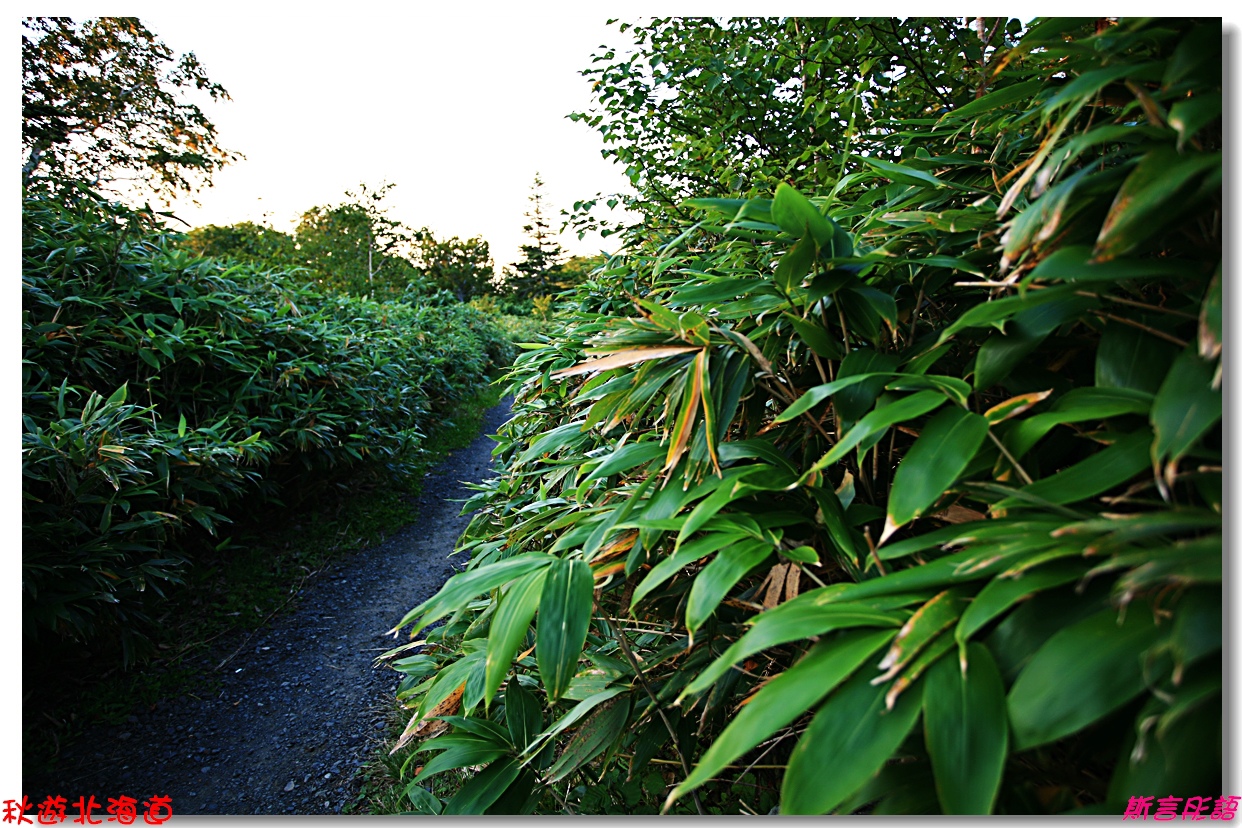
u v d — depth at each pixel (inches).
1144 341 21.2
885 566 24.6
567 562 30.2
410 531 139.3
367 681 82.4
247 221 440.1
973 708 15.8
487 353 375.6
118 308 104.5
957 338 28.6
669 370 31.6
